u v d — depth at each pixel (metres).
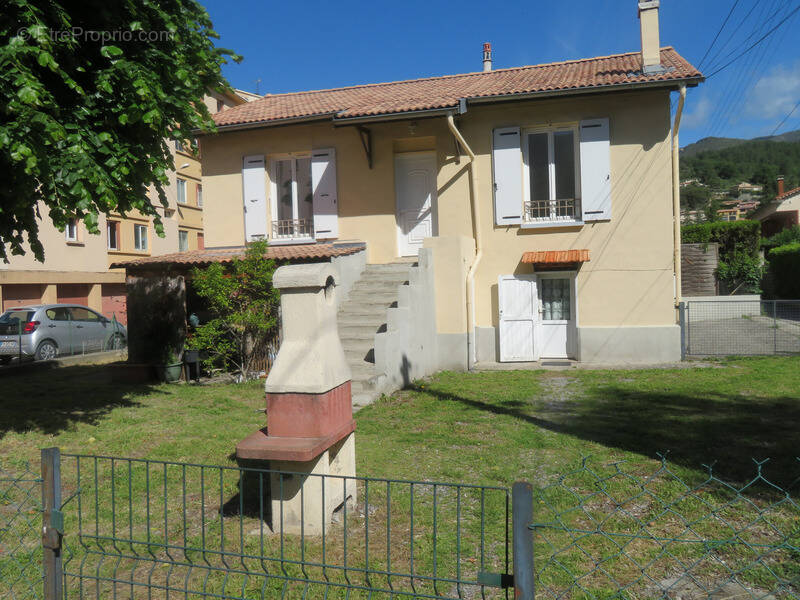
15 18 5.57
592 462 5.73
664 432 6.62
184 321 11.49
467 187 12.45
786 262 20.95
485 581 2.54
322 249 12.23
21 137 5.31
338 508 4.78
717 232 20.81
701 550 3.89
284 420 4.33
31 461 6.39
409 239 13.30
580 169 11.85
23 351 14.38
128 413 8.48
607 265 11.81
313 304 4.34
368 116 11.72
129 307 11.66
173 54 6.95
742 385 9.08
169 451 6.50
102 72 6.15
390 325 9.80
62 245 21.53
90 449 6.72
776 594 3.37
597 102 11.68
